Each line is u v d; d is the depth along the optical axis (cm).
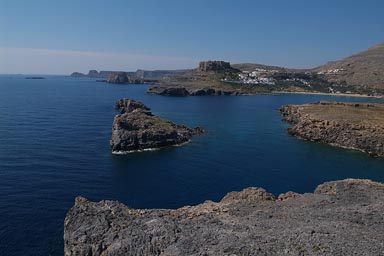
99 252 3366
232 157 8612
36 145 9081
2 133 10456
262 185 6625
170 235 3353
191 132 11388
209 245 3120
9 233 4491
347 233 3272
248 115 16688
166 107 19425
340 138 10494
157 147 9462
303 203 4338
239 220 3778
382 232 3325
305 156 8981
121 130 9231
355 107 15788
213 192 6206
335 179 7144
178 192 6162
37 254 4056
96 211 4000
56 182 6425
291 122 14412
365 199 4381
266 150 9481
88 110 16838
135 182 6619
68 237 3678
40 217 4953
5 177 6544
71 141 9712
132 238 3362
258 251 2947
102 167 7506
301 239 3116
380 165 8312
